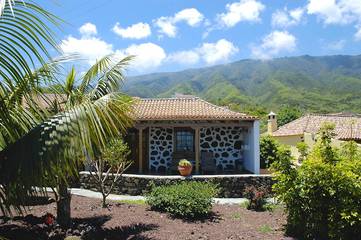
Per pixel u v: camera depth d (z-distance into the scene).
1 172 3.94
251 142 18.75
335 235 8.45
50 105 6.26
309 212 8.85
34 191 4.02
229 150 19.83
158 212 11.17
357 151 10.38
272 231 9.52
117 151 11.58
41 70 4.90
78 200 12.75
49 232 8.43
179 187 11.70
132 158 19.47
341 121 30.61
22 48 4.19
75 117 4.18
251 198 12.15
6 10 3.96
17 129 4.76
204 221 10.38
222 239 8.79
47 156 3.85
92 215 10.59
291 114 53.78
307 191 8.76
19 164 3.87
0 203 4.09
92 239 8.31
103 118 4.57
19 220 9.30
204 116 17.83
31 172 3.80
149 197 11.81
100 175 11.68
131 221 10.07
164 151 19.55
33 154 3.88
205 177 14.88
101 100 5.00
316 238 8.80
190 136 19.78
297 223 9.04
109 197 13.90
